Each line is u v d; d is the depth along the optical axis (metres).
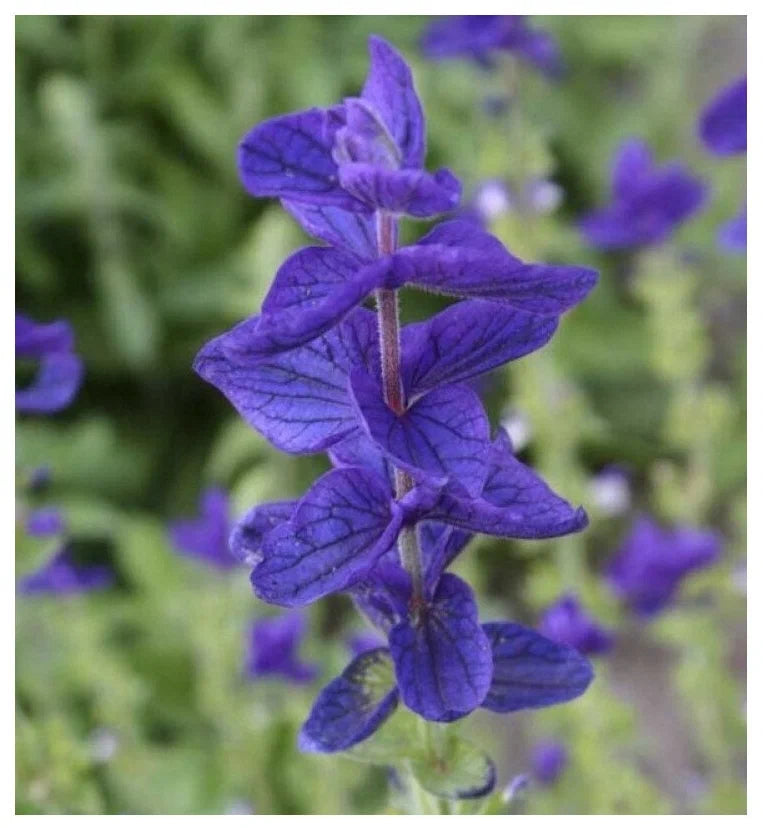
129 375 1.46
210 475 1.41
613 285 1.45
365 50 1.55
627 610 0.92
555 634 0.69
